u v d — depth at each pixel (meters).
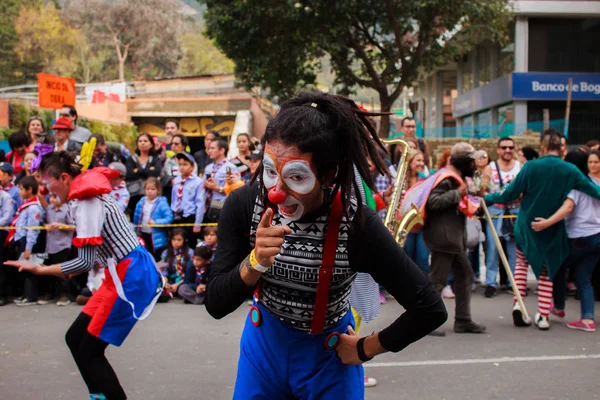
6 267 7.62
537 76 22.17
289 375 2.10
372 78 16.17
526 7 21.83
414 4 14.34
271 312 2.10
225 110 27.81
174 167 8.83
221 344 5.50
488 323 6.42
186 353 5.20
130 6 50.78
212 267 2.07
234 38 15.79
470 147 6.03
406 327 2.01
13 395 4.15
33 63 43.06
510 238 8.13
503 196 6.20
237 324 6.34
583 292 6.09
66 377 4.55
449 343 5.58
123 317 3.44
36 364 4.88
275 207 2.00
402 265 1.98
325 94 1.95
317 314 2.03
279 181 1.85
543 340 5.67
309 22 14.70
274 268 2.02
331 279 2.01
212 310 2.01
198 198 7.98
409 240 7.16
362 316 2.90
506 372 4.70
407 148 3.70
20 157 9.05
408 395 4.19
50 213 7.53
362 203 2.01
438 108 31.02
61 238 7.49
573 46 22.55
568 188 5.81
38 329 6.11
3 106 15.93
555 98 22.20
